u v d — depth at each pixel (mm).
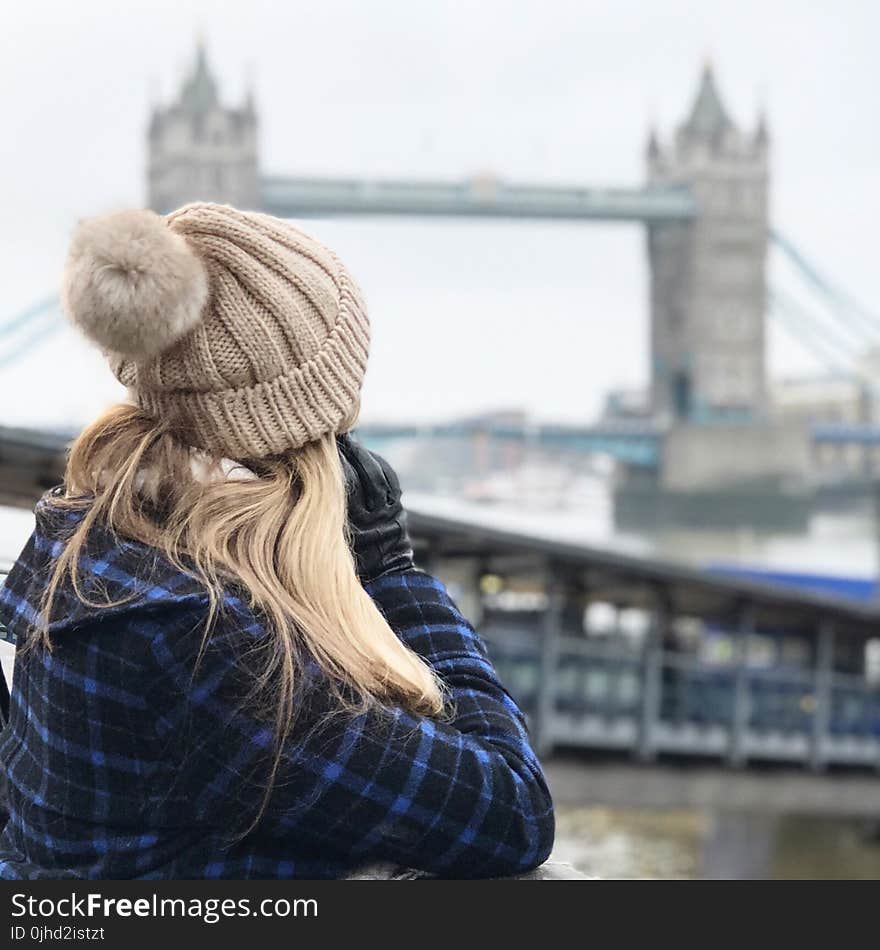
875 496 136125
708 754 18594
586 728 17484
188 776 1144
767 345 143250
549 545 15055
